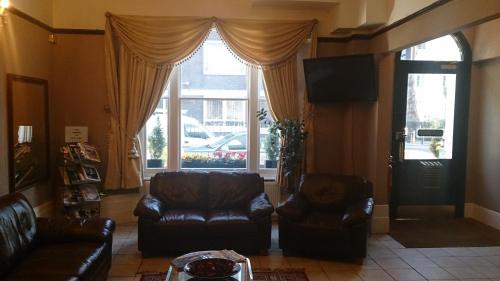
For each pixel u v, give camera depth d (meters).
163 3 5.44
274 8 5.56
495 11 3.01
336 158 5.83
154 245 4.24
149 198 4.56
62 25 5.35
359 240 4.16
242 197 4.86
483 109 5.88
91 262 3.09
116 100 5.37
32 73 4.70
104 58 5.39
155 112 5.73
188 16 5.46
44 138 5.00
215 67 5.81
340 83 5.29
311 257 4.39
